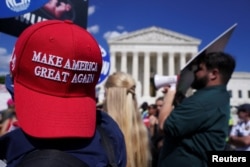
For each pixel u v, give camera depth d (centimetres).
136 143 417
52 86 173
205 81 440
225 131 403
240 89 8556
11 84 238
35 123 165
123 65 8762
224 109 407
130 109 432
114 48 8825
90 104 189
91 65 186
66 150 167
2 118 813
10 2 473
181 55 8844
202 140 390
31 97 171
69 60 172
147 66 8756
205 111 392
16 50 175
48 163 147
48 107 169
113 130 233
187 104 401
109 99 441
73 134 167
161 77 541
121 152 232
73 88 179
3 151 181
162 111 501
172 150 418
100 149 183
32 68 171
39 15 575
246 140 802
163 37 8919
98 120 234
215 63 428
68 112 173
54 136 163
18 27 546
